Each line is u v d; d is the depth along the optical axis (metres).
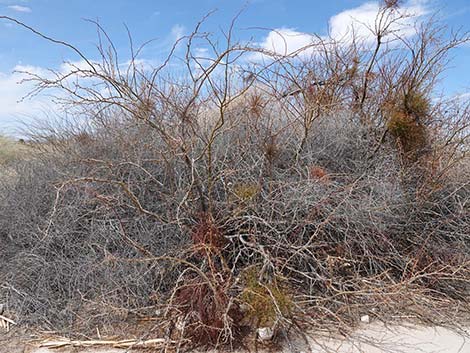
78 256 4.51
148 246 4.29
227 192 4.39
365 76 5.86
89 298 4.15
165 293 4.09
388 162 5.10
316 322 3.85
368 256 4.39
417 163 5.23
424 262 4.59
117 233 4.35
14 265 4.50
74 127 7.20
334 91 5.68
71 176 4.91
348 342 3.64
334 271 4.29
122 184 3.88
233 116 4.92
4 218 4.99
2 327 3.89
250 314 3.74
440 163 5.17
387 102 5.62
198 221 4.30
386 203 4.48
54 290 4.29
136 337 3.69
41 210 4.98
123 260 3.76
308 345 3.59
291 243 4.26
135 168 4.75
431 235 4.82
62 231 4.61
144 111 4.02
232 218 4.11
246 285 3.84
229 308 3.54
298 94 5.25
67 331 3.79
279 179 4.69
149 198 4.64
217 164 4.61
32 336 3.76
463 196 5.22
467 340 3.71
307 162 5.04
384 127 5.55
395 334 3.79
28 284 4.33
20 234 4.84
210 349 3.53
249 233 4.23
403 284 4.01
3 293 4.32
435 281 4.50
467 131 5.58
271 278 3.96
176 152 4.18
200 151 4.63
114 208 4.59
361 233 4.40
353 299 4.16
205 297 3.66
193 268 3.69
